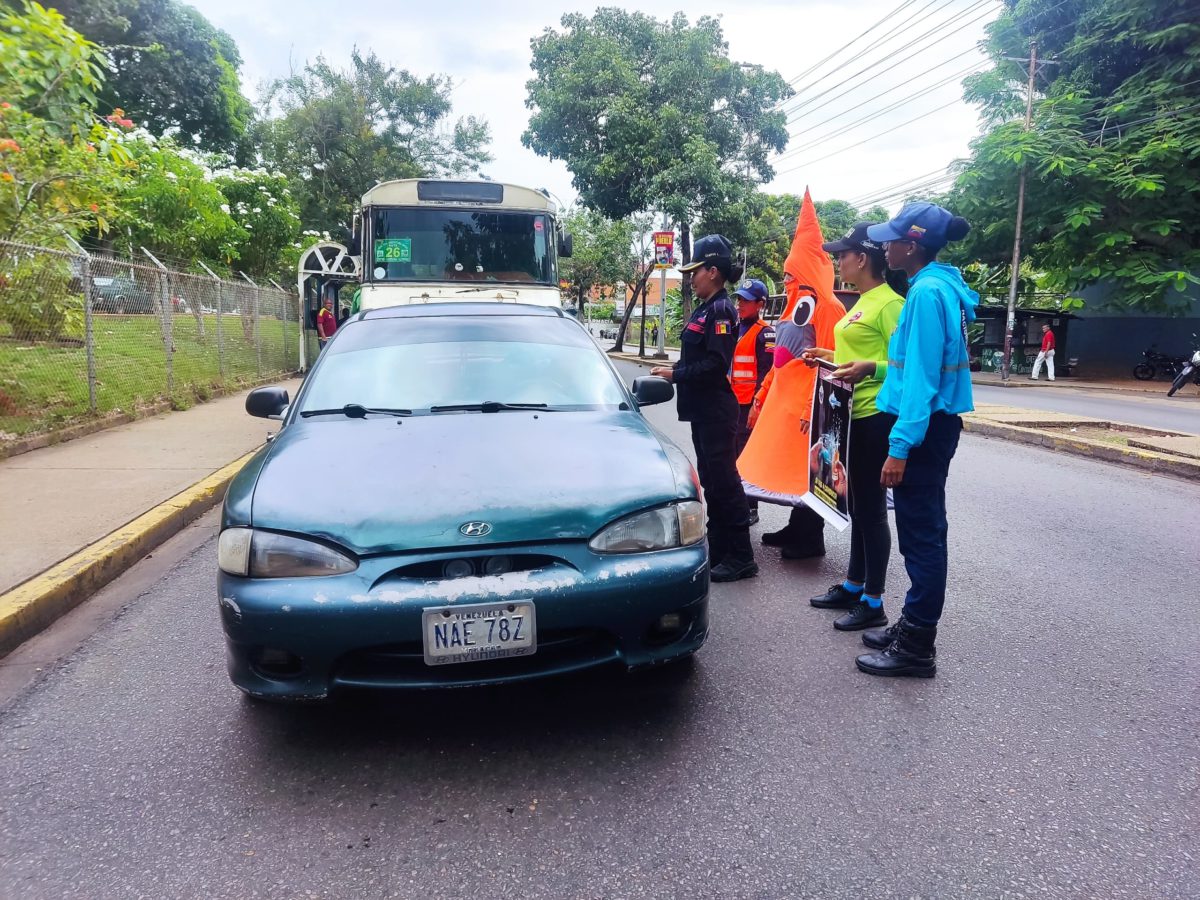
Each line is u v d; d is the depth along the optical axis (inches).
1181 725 111.0
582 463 115.8
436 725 112.1
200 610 157.9
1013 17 949.2
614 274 1440.7
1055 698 119.3
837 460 151.6
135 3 1018.7
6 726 113.3
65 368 337.1
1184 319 930.7
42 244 316.5
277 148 1182.3
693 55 909.8
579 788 96.8
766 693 121.0
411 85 1233.4
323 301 625.0
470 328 164.1
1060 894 78.0
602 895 78.6
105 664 133.6
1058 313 987.9
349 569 98.7
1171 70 786.8
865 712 115.1
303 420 135.6
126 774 100.7
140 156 546.6
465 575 99.7
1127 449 308.8
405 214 343.9
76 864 83.6
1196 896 77.7
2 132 285.7
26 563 167.2
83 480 241.4
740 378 210.5
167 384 409.1
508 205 349.1
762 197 954.1
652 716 114.1
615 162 908.0
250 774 100.6
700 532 113.6
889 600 163.0
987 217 899.4
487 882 80.6
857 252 140.9
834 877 80.7
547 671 102.2
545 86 991.6
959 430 124.5
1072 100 836.0
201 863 83.7
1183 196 768.3
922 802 93.3
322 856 84.7
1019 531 211.5
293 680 99.7
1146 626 147.3
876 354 139.5
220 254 618.8
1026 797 94.2
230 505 108.6
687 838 87.1
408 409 138.7
